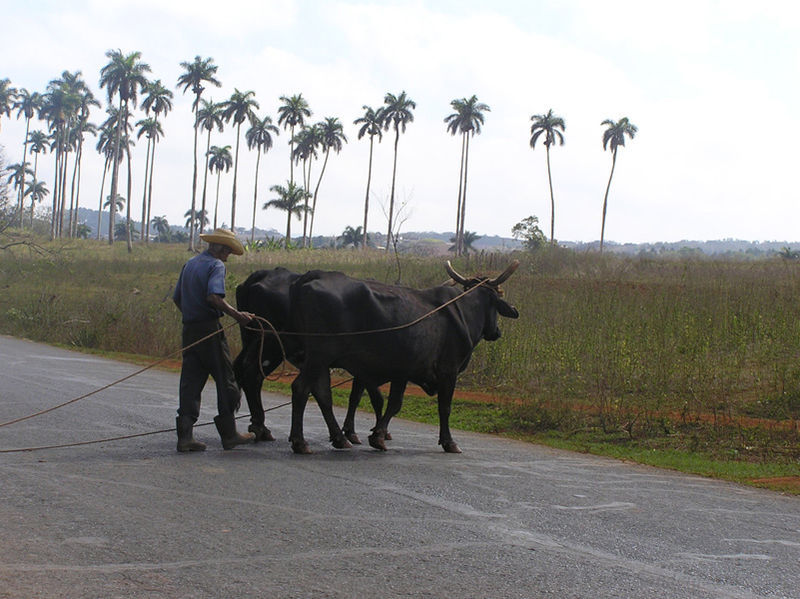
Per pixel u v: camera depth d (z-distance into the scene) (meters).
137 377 14.12
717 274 24.05
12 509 5.51
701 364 12.92
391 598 4.17
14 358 16.09
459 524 5.65
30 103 107.62
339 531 5.32
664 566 4.95
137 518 5.41
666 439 10.08
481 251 29.42
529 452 9.10
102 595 4.05
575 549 5.20
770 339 14.73
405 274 25.19
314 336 7.89
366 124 83.31
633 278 25.19
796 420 10.88
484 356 14.54
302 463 7.45
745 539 5.71
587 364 13.57
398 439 9.43
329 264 38.78
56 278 35.78
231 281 25.23
